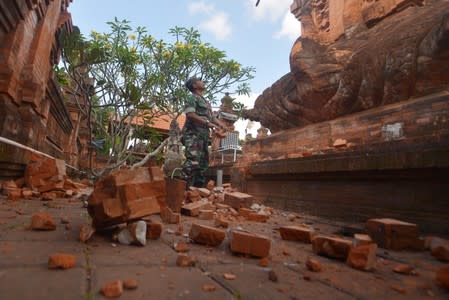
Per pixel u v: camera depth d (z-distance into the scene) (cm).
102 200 193
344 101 556
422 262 203
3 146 378
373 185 381
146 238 213
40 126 555
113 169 842
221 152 1357
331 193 448
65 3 640
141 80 957
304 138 626
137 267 144
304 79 643
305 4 869
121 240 191
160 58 961
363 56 523
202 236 206
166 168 885
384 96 482
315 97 635
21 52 458
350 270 172
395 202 350
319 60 636
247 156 779
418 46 433
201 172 568
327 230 342
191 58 978
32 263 135
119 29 839
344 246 192
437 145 300
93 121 1127
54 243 175
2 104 411
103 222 198
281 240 261
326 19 805
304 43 671
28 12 449
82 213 302
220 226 304
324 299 123
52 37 575
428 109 382
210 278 137
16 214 267
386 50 479
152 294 112
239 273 148
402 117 417
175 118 959
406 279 161
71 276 122
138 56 907
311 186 492
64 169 505
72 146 1078
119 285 109
